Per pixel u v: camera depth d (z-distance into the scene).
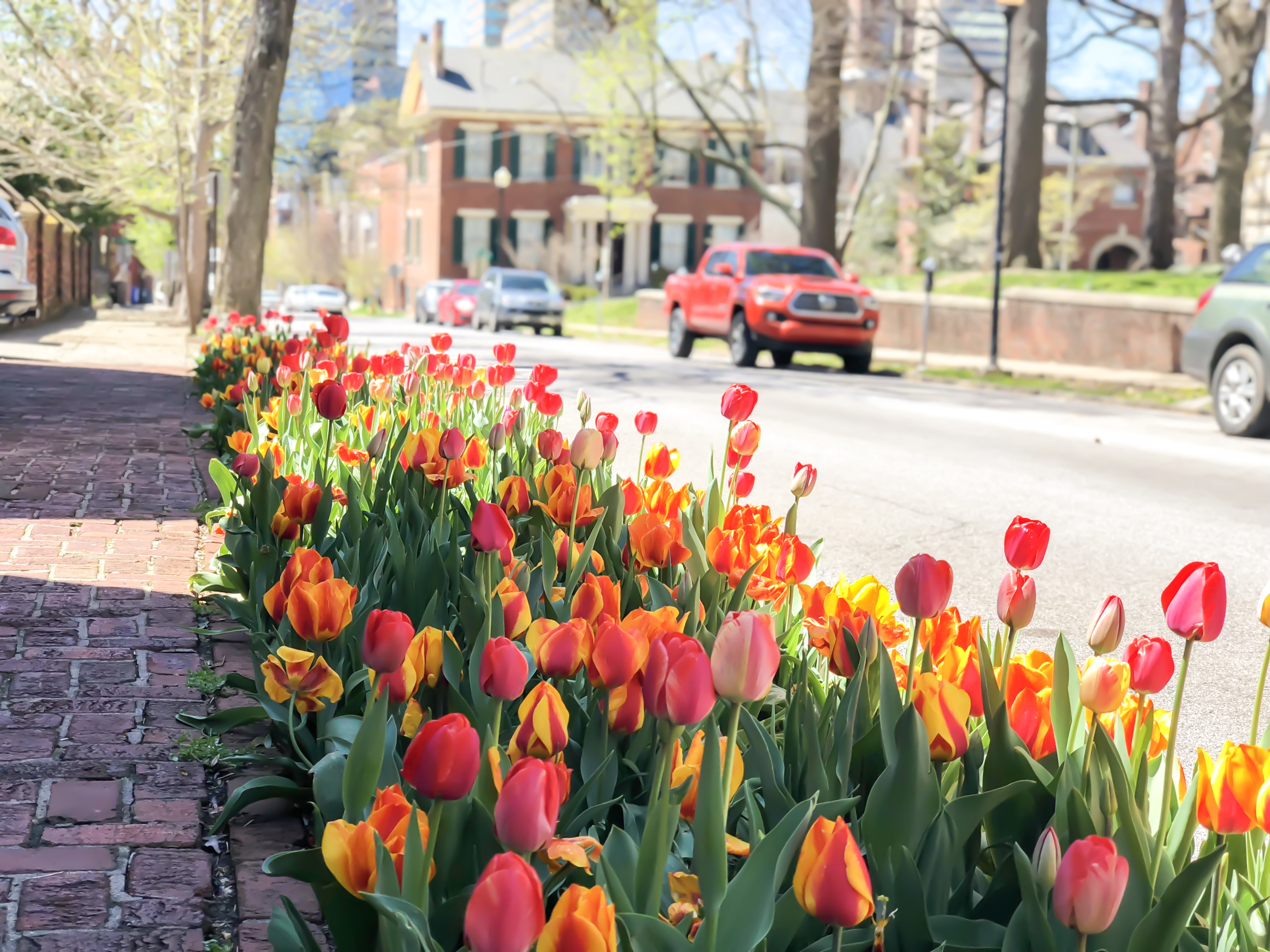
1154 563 6.63
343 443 5.39
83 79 29.86
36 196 36.72
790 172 62.09
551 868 1.90
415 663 2.19
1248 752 1.68
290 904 1.75
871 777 2.11
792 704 2.22
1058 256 65.50
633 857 1.76
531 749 1.66
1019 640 5.12
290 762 2.87
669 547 2.92
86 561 5.27
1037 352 24.17
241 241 20.20
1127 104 33.97
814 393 16.11
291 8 20.06
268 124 20.19
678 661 1.52
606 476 4.10
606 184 43.09
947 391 17.75
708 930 1.55
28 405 11.12
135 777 3.04
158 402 11.80
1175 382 18.81
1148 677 1.87
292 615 2.36
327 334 6.74
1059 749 2.05
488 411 5.95
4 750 3.18
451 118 60.03
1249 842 1.97
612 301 48.41
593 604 2.21
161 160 32.34
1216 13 33.50
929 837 1.81
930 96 62.66
